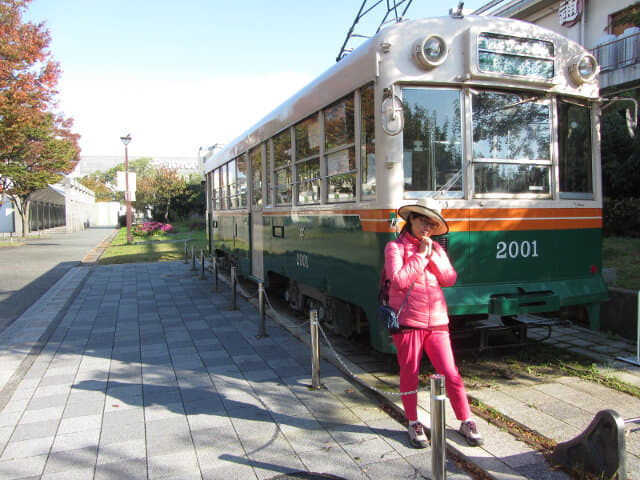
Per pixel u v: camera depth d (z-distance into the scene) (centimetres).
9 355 594
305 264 623
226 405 422
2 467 327
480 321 518
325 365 523
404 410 366
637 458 310
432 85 438
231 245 1080
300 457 329
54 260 1795
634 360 488
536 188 471
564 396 412
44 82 1773
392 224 424
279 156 725
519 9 1427
